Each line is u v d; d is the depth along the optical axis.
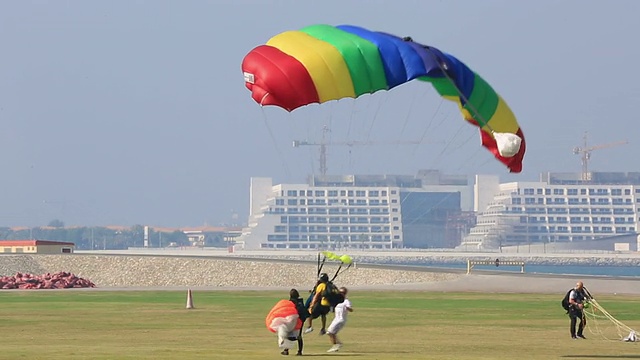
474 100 102.94
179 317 166.50
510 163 106.88
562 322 158.38
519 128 106.56
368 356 102.75
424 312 182.62
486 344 118.94
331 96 102.62
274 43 105.81
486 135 107.50
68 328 142.12
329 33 105.62
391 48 102.00
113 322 154.38
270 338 125.31
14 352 103.38
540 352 108.75
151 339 123.44
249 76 104.31
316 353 106.31
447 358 100.56
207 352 104.62
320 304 109.88
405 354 105.56
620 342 124.12
